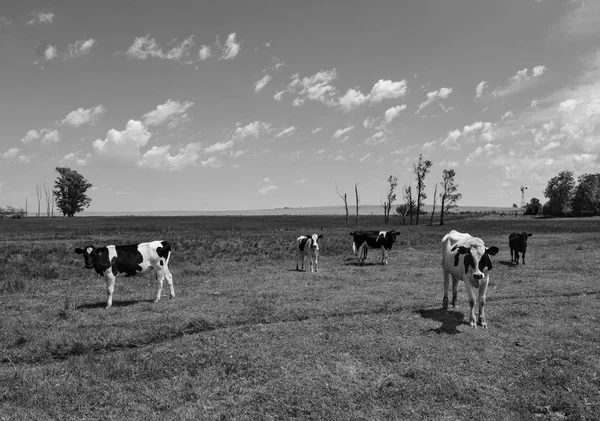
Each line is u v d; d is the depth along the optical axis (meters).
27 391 7.22
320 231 52.38
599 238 36.75
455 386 7.57
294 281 17.11
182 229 56.31
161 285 13.72
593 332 10.27
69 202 114.31
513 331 10.34
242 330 10.20
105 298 14.10
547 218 108.12
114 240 35.34
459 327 10.53
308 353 8.91
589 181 117.38
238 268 20.97
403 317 11.27
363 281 17.02
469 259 10.65
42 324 10.86
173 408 6.89
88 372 7.99
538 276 17.80
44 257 23.38
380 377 7.98
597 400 7.11
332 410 6.86
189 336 9.85
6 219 92.75
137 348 9.48
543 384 7.70
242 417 6.59
